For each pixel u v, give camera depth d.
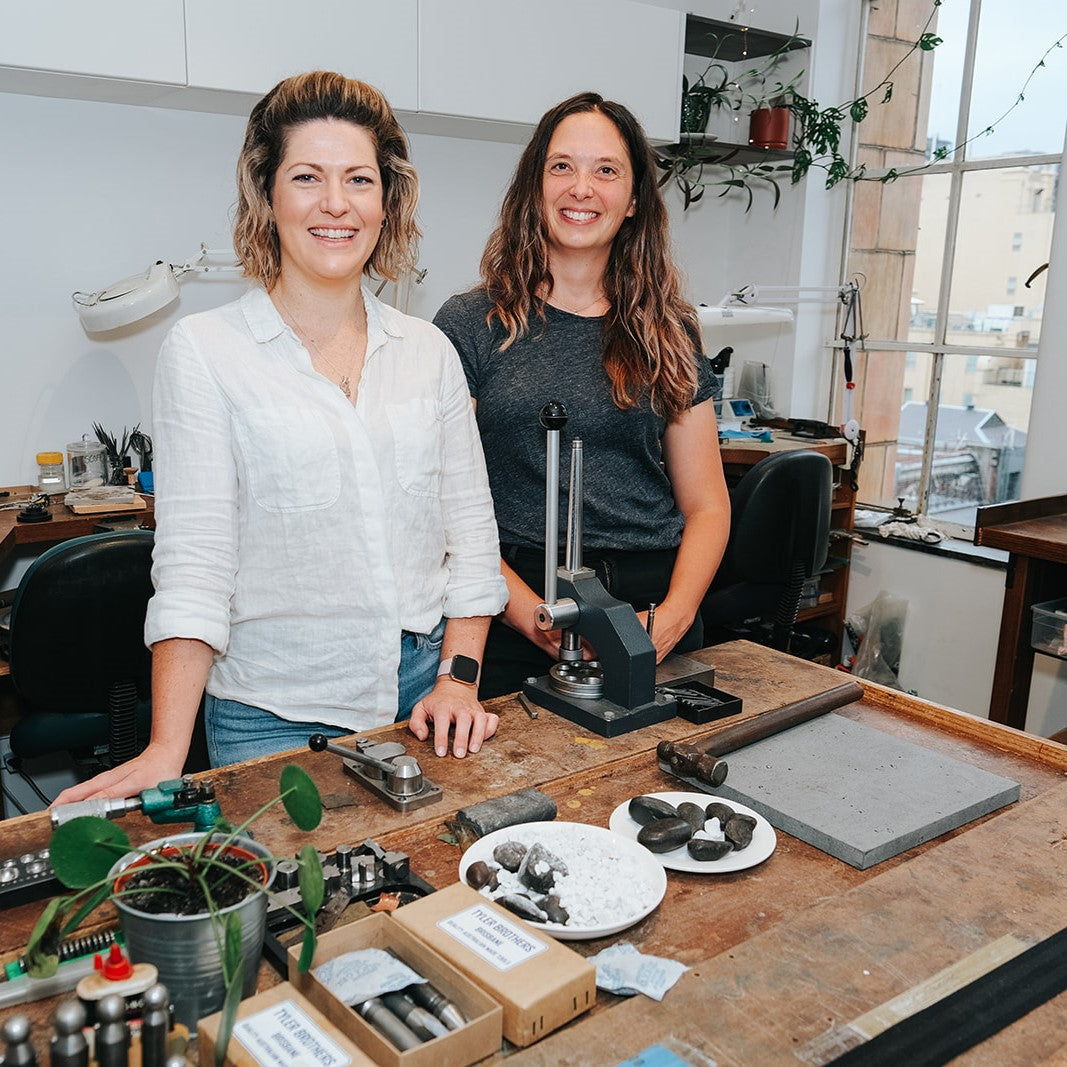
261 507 1.27
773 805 1.08
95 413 2.88
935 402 3.59
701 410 1.75
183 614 1.17
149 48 2.34
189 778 1.03
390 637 1.34
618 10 3.00
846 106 3.59
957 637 3.38
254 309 1.28
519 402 1.62
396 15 2.62
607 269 1.69
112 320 2.57
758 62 3.73
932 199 3.48
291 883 0.90
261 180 1.25
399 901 0.92
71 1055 0.62
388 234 1.37
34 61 2.22
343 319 1.33
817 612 3.50
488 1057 0.74
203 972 0.73
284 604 1.30
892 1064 0.71
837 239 3.76
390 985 0.76
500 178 3.45
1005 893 0.92
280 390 1.26
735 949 0.83
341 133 1.21
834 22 3.55
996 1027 0.75
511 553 1.68
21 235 2.68
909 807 1.08
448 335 1.67
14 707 2.54
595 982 0.79
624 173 1.58
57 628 1.78
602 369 1.65
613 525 1.67
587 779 1.18
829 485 2.57
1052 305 2.93
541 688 1.37
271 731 1.34
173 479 1.22
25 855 0.95
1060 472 2.97
